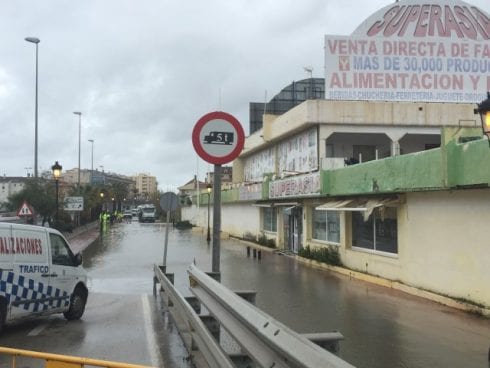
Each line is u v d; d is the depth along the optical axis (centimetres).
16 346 823
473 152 1164
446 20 2744
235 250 3178
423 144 3145
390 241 1731
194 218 7200
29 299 950
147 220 8944
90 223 6612
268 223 3591
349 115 2792
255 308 404
